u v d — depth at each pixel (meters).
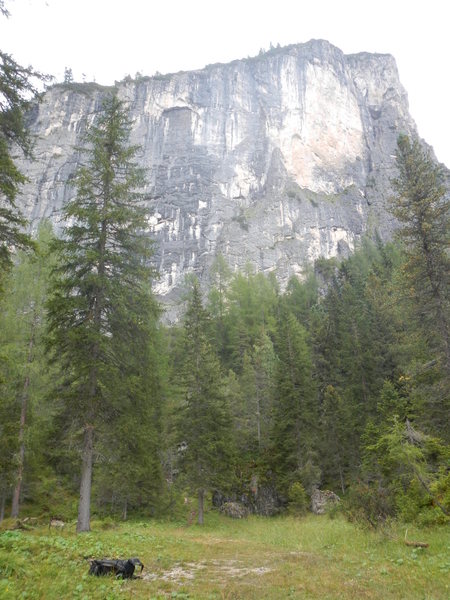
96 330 16.91
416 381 24.92
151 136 144.75
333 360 44.84
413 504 14.88
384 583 7.98
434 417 24.14
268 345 50.88
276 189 137.12
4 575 7.41
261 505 33.50
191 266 116.44
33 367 21.05
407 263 22.52
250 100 157.12
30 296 23.09
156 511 29.33
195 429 30.45
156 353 31.31
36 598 6.53
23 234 13.84
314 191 142.38
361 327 46.38
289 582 8.40
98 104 146.75
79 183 18.33
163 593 7.58
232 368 54.31
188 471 29.52
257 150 146.88
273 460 36.09
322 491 32.12
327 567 9.89
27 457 22.20
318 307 70.69
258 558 11.91
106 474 26.41
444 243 21.97
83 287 17.80
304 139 152.50
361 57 193.88
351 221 135.12
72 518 22.67
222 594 7.51
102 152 18.91
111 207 18.56
